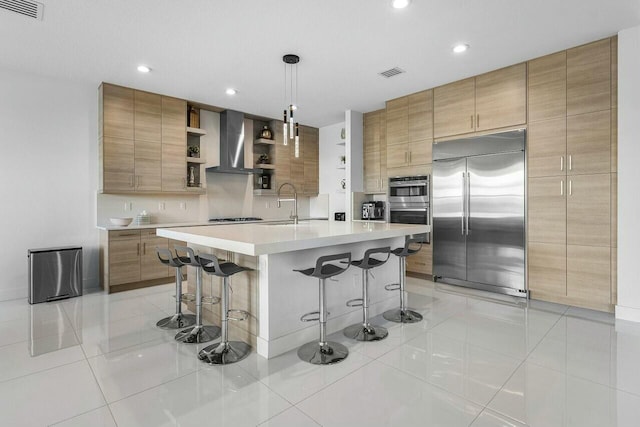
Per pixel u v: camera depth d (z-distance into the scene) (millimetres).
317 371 2344
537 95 3814
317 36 3299
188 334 2941
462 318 3373
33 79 4188
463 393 2059
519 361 2463
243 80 4426
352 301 3221
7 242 4055
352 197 5883
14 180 4090
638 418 1801
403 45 3494
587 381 2182
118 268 4328
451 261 4613
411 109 5020
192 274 3867
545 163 3766
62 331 3053
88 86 4582
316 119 6469
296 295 2766
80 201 4539
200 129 5418
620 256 3252
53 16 2912
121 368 2373
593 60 3439
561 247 3680
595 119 3432
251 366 2418
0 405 1928
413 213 5039
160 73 4180
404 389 2107
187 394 2055
